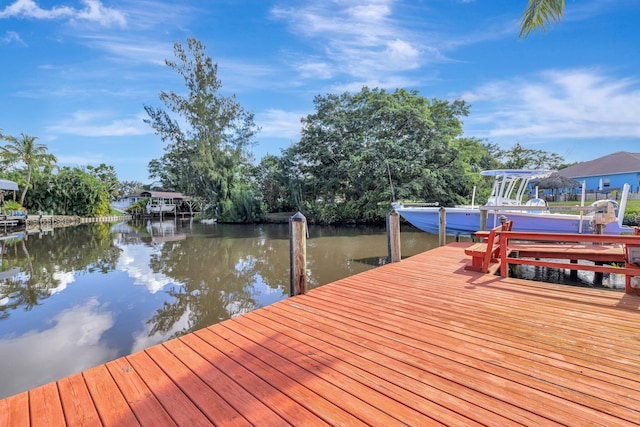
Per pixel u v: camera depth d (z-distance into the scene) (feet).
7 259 33.35
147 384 6.17
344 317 9.58
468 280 13.71
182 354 7.36
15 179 85.87
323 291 12.36
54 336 14.92
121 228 69.72
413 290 12.34
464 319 9.25
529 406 5.27
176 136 86.79
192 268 28.43
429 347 7.49
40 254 36.27
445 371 6.42
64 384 6.23
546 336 8.01
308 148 70.38
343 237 46.32
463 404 5.35
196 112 84.28
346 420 5.01
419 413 5.14
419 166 53.98
